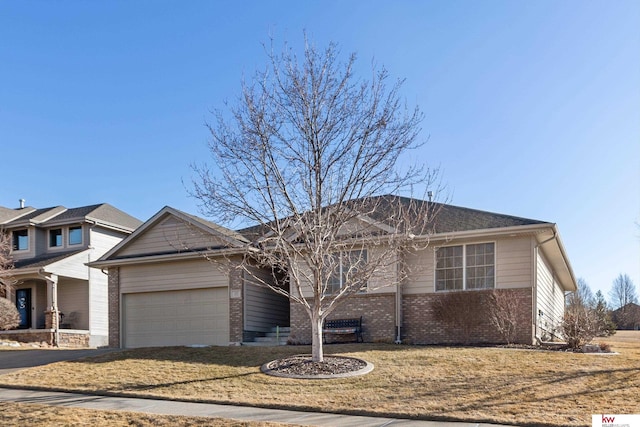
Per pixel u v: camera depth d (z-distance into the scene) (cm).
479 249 1916
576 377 1261
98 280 2911
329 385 1266
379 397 1162
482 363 1417
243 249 1708
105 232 3056
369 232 1716
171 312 2275
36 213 3216
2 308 2527
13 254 3028
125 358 1625
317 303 1459
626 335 3800
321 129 1461
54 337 2555
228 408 1123
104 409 1106
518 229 1819
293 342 2027
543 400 1102
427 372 1345
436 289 1944
